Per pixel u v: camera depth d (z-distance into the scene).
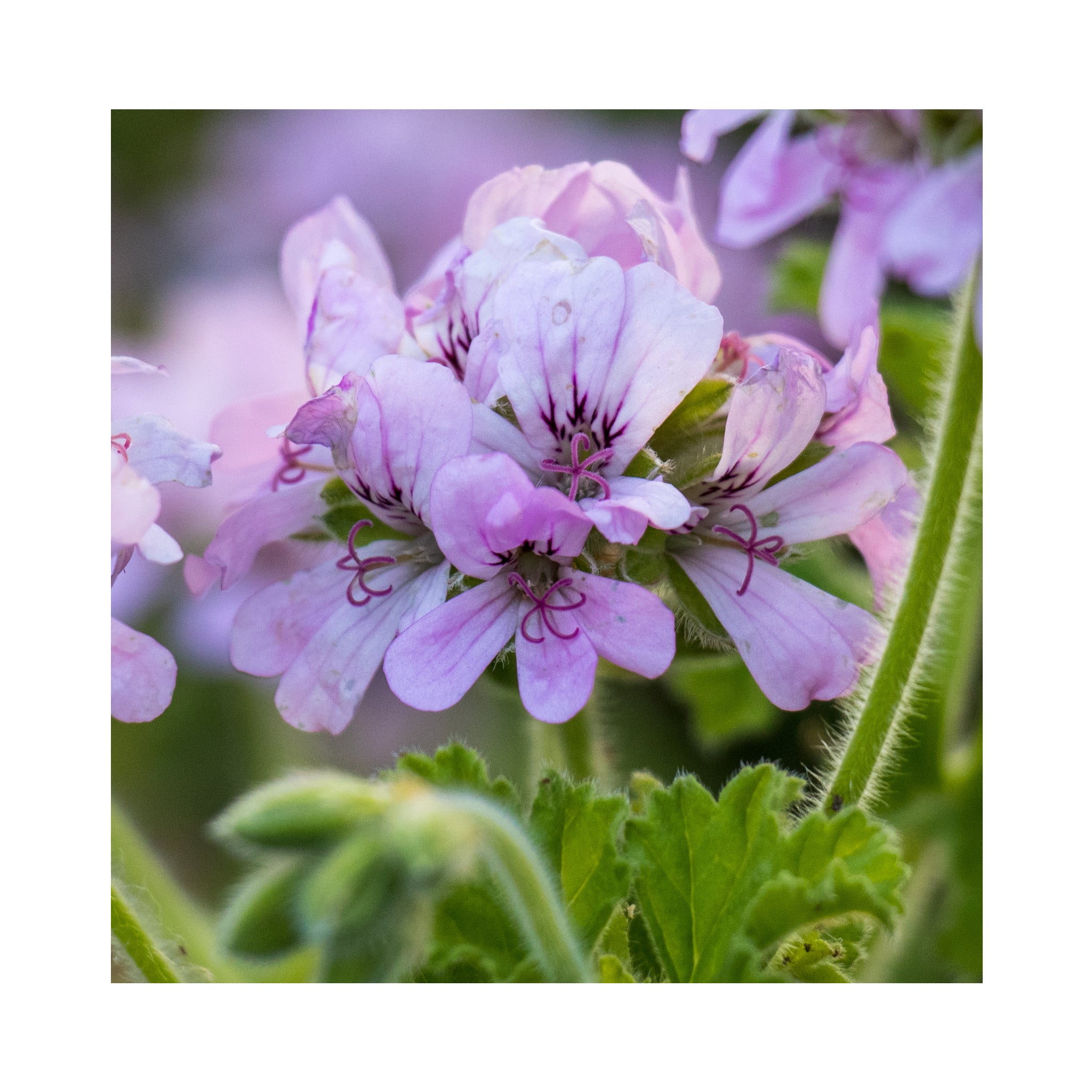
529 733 0.30
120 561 0.26
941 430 0.27
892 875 0.25
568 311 0.25
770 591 0.26
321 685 0.26
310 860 0.22
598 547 0.25
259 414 0.27
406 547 0.26
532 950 0.25
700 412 0.25
